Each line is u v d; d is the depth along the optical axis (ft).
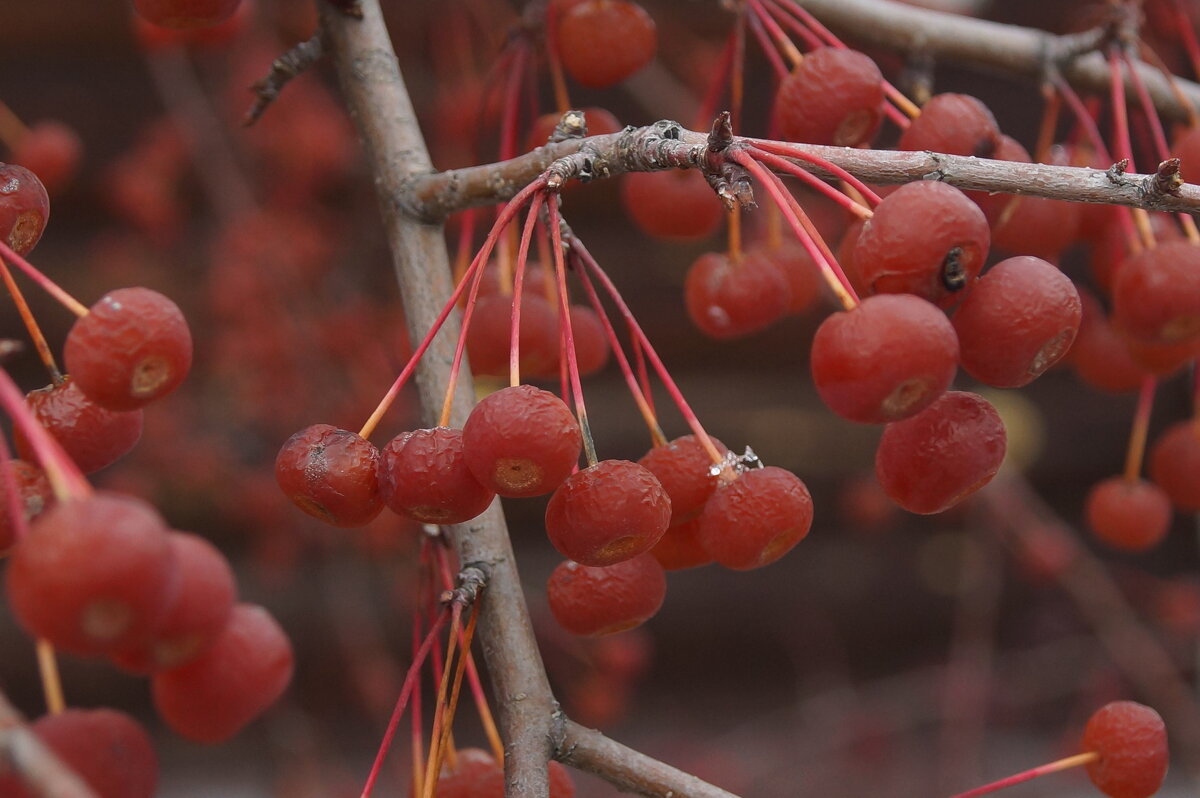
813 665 2.63
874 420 0.99
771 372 2.61
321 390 2.24
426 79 2.25
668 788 1.07
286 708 2.27
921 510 1.04
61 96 2.29
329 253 2.32
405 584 2.37
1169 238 1.22
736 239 1.21
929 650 2.71
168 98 2.18
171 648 0.96
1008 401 2.64
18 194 1.03
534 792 1.05
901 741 2.62
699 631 2.65
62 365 2.32
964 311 1.01
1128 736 1.09
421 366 1.13
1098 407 2.65
